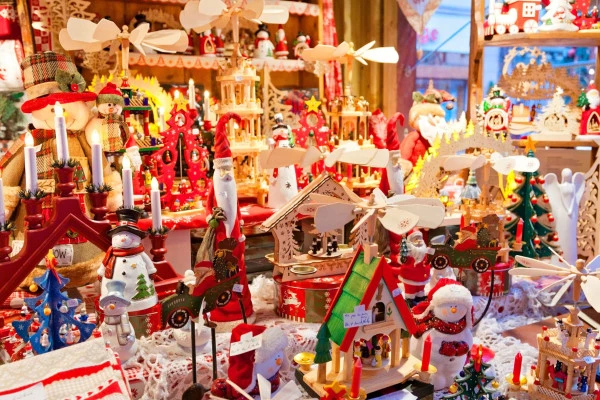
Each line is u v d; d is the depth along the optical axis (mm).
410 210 1559
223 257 1666
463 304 1816
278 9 2678
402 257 2049
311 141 2852
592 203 2914
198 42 3279
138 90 2693
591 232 2926
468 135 2619
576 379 1732
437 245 2080
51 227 1828
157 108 2846
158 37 2508
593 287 1601
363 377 1636
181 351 1902
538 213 2623
